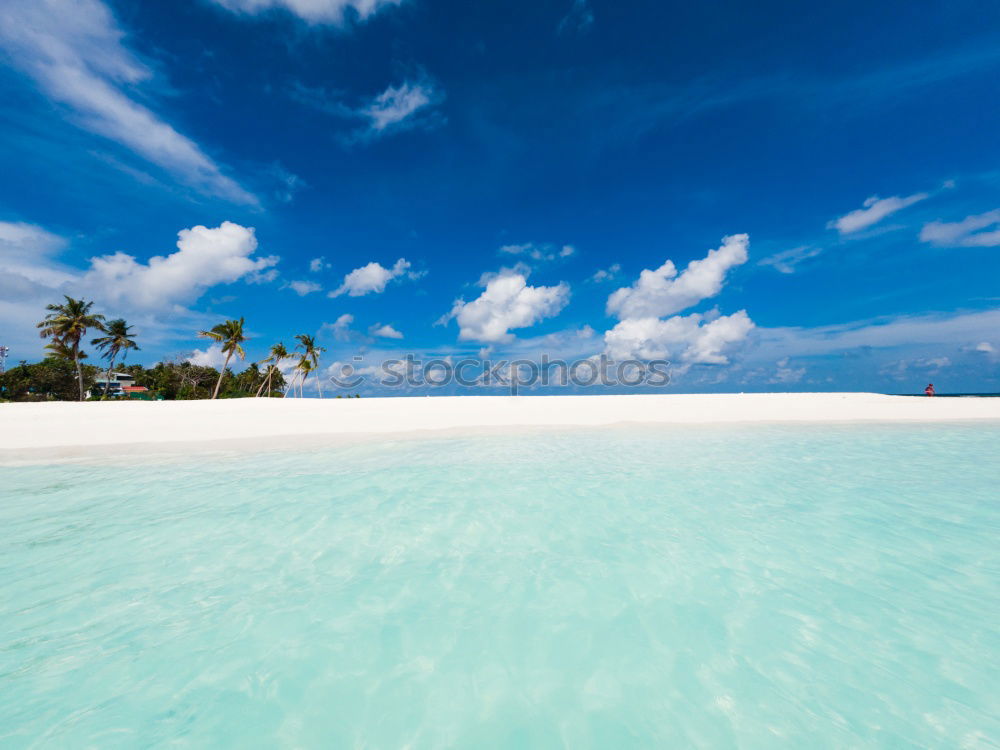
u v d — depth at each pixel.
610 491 8.20
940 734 2.80
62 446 12.80
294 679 3.37
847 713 2.98
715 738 2.80
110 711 3.05
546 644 3.78
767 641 3.76
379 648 3.73
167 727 2.93
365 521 6.68
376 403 27.20
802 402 27.58
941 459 11.11
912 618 4.04
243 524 6.54
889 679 3.28
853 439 14.43
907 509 7.06
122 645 3.74
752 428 17.14
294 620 4.13
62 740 2.80
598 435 15.27
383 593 4.61
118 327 50.19
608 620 4.11
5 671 3.41
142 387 70.88
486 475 9.41
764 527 6.33
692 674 3.39
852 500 7.58
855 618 4.06
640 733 2.86
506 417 20.19
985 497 7.71
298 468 10.07
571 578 4.90
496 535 6.14
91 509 7.17
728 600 4.41
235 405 25.22
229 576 4.98
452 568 5.16
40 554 5.50
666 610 4.25
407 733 2.88
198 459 11.14
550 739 2.82
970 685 3.20
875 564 5.13
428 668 3.49
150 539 5.98
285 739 2.83
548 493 8.09
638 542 5.85
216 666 3.50
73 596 4.53
